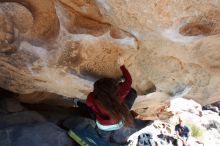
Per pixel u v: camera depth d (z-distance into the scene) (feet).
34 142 13.12
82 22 10.62
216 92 14.99
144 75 13.89
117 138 14.93
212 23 9.64
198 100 16.20
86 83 13.17
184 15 9.46
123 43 11.60
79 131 13.82
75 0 10.11
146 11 9.77
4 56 11.80
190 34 10.16
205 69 13.28
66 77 12.80
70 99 17.34
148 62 13.14
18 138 13.01
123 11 10.10
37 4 10.41
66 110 16.65
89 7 10.27
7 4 10.16
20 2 10.25
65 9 10.29
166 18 9.77
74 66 12.09
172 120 35.60
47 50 11.43
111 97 10.76
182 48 11.88
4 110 14.14
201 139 39.06
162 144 32.53
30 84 13.64
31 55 11.65
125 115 10.98
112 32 11.12
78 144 13.87
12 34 10.96
